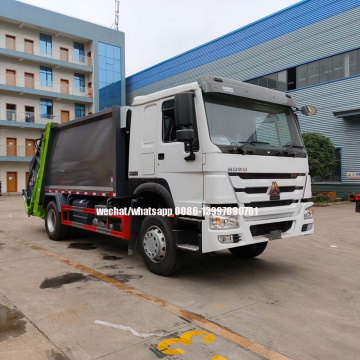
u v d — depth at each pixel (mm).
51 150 8820
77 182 7547
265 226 5027
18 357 2984
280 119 5551
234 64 25047
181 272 5645
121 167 6199
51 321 3713
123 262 6262
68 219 7883
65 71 38312
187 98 4492
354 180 18781
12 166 35156
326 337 3406
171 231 5156
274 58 22438
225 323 3695
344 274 5625
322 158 16516
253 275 5535
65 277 5297
